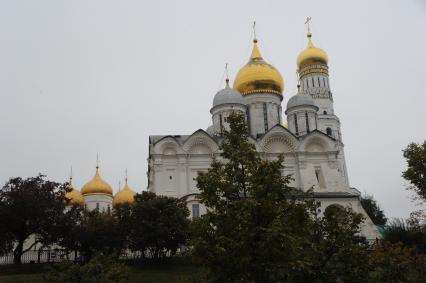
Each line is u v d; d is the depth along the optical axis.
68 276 29.22
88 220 57.31
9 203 51.47
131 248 53.88
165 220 51.22
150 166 75.00
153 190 70.00
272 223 21.02
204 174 23.55
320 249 22.45
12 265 50.69
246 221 20.89
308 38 102.38
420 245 45.66
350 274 22.31
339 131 96.56
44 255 61.22
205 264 21.66
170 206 52.53
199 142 72.50
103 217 56.88
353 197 67.88
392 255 31.09
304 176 72.25
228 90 82.19
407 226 49.59
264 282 21.05
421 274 30.81
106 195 95.12
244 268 21.12
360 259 22.39
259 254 20.81
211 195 23.06
